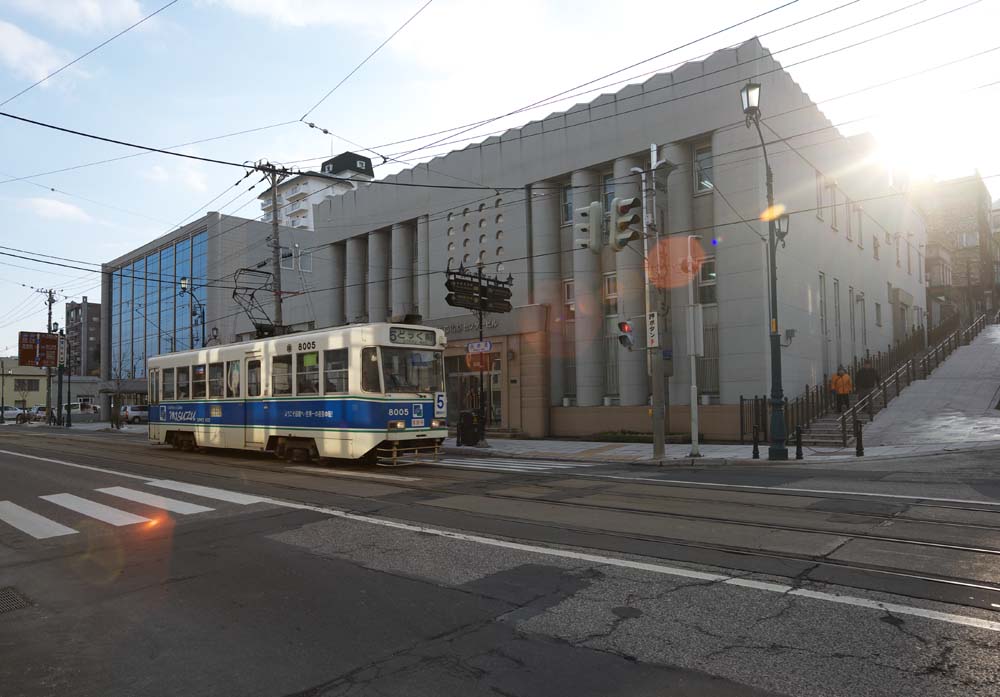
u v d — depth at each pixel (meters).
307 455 16.30
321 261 37.97
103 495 11.46
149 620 5.23
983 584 5.67
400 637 4.77
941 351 33.75
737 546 7.13
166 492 11.63
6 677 4.19
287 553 7.21
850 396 25.92
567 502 10.11
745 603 5.32
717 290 22.91
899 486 11.32
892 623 4.81
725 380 22.53
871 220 35.00
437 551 7.16
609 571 6.29
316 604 5.53
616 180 24.95
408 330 15.48
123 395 67.31
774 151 23.20
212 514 9.50
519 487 11.87
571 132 26.42
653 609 5.23
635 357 24.59
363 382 14.81
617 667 4.18
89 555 7.32
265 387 17.34
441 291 30.61
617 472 14.57
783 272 23.14
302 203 91.81
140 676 4.18
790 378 23.09
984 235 65.00
